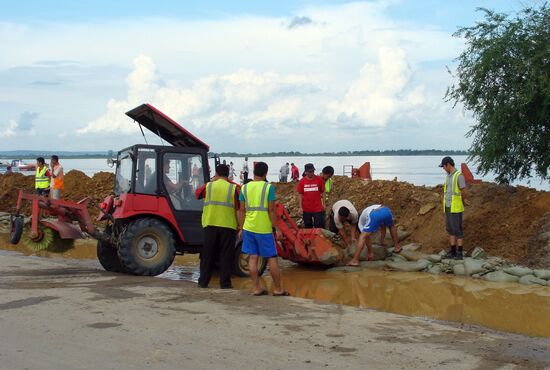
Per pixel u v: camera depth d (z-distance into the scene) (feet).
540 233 39.88
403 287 33.19
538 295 31.09
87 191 77.05
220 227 29.78
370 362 17.90
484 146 48.80
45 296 26.76
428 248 42.14
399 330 21.80
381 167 267.59
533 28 47.06
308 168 41.83
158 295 27.35
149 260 33.55
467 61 49.21
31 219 34.63
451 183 38.50
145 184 34.06
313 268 39.55
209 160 35.81
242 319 22.81
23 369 16.81
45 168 63.00
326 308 25.13
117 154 37.81
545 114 45.65
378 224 38.81
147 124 37.14
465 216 43.55
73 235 34.27
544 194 43.06
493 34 48.42
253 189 27.96
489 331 24.14
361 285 33.81
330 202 58.59
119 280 31.63
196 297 26.99
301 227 48.75
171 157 34.65
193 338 20.13
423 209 46.11
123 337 20.12
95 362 17.51
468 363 18.08
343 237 40.60
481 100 48.70
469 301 29.84
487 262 36.81
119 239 33.27
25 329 21.01
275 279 28.02
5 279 31.86
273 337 20.39
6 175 82.58
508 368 17.76
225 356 18.26
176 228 34.50
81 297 26.61
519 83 46.29
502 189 45.16
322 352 18.80
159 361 17.67
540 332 24.20
